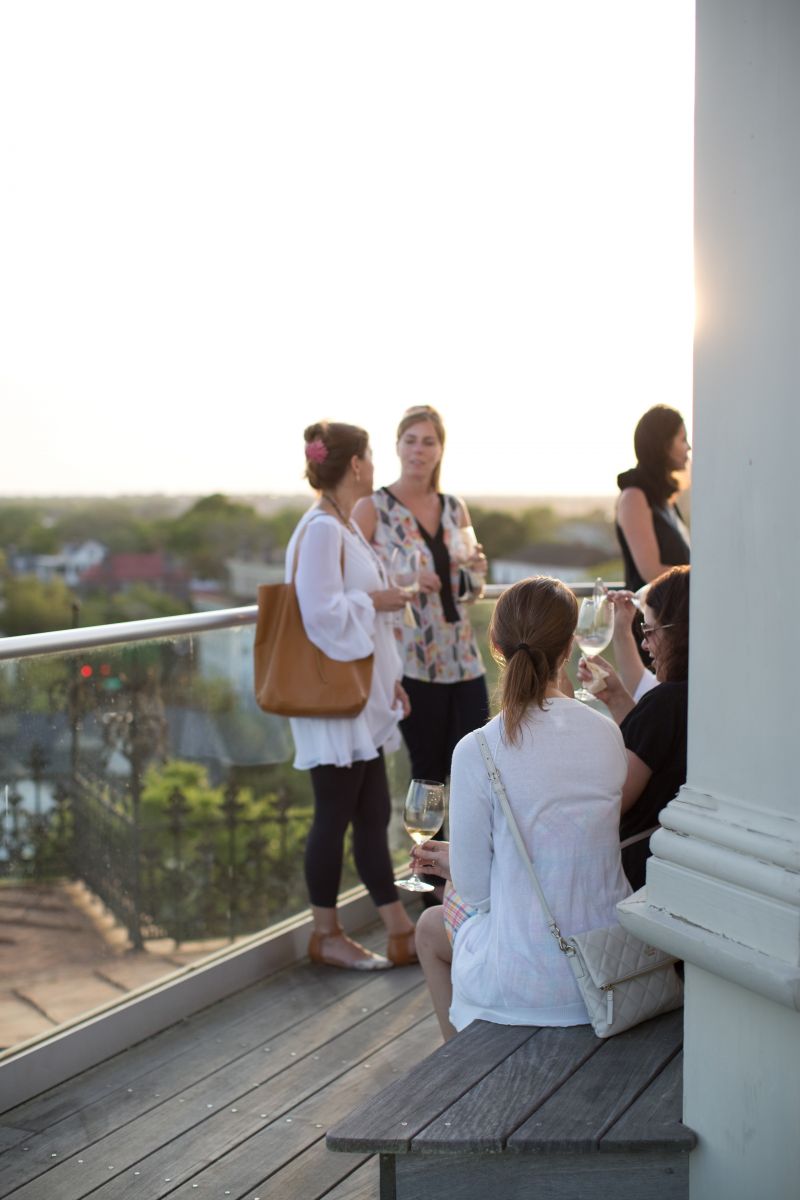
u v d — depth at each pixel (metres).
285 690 3.27
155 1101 2.77
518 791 2.15
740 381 1.65
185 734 3.31
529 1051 2.04
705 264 1.68
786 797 1.64
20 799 2.83
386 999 3.31
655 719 2.39
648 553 3.77
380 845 3.54
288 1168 2.48
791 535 1.60
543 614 2.23
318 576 3.24
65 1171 2.48
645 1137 1.78
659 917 1.80
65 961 2.94
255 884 3.55
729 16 1.61
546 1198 1.83
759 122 1.58
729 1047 1.74
